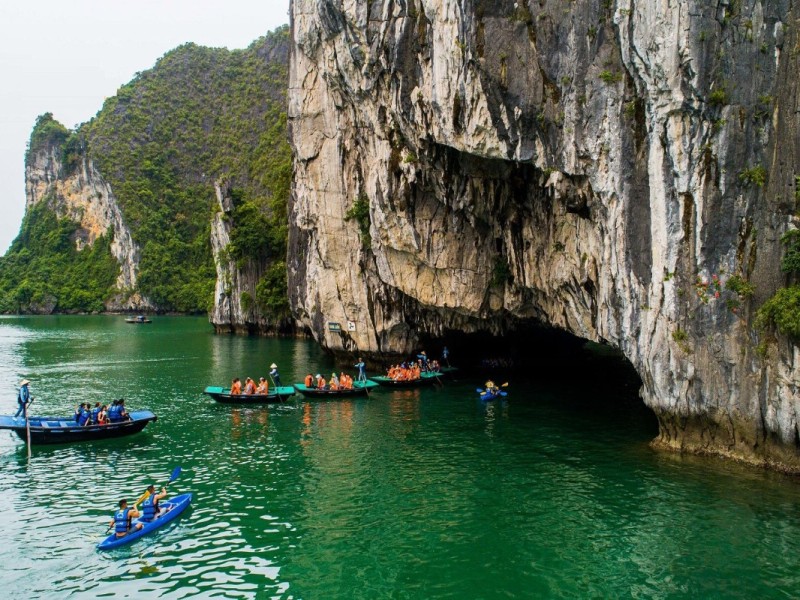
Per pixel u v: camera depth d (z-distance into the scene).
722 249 16.33
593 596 11.19
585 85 18.50
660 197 17.11
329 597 11.28
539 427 22.55
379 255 31.58
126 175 128.25
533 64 19.55
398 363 35.91
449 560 12.57
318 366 40.59
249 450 20.16
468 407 26.31
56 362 43.69
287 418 24.62
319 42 33.16
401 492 16.20
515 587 11.55
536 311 28.89
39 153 151.62
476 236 28.45
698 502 14.75
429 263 29.23
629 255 18.11
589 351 46.56
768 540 12.90
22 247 144.12
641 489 15.76
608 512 14.55
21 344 58.09
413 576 11.99
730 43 15.91
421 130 23.91
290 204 46.62
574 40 18.62
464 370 36.66
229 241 69.75
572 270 22.89
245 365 41.44
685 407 17.58
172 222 127.94
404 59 23.55
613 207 18.45
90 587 11.65
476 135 21.08
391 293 33.78
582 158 18.97
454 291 29.41
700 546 12.79
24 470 18.23
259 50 148.62
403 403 27.31
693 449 17.78
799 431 15.30
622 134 17.89
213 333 73.06
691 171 16.45
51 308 125.69
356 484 16.84
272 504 15.52
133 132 133.62
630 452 18.91
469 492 16.09
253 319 70.38
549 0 19.00
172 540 13.56
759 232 15.91
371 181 29.69
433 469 17.98
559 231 23.28
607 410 25.31
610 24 17.86
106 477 17.62
